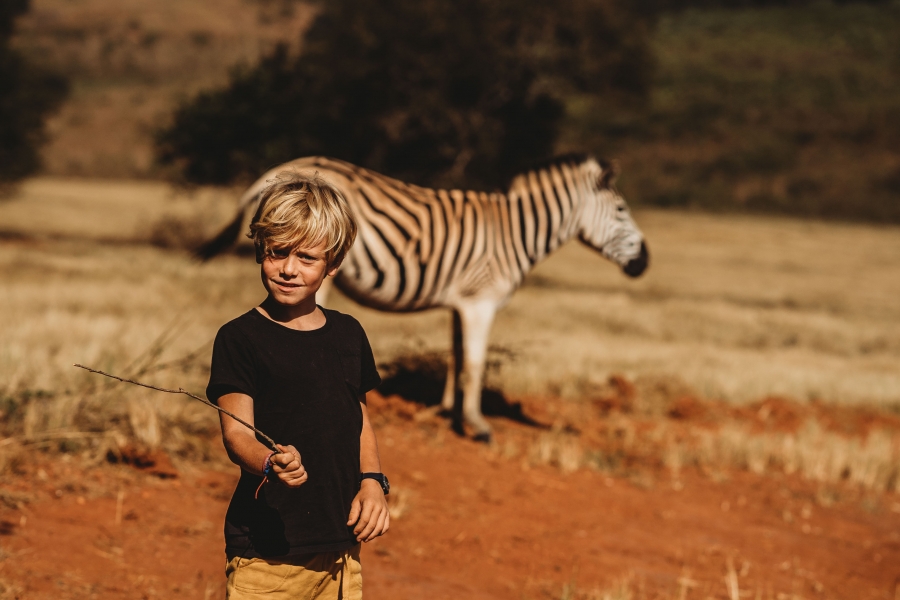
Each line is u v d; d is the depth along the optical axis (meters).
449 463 7.51
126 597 4.38
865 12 108.06
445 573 5.44
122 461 6.06
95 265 19.98
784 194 68.25
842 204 66.50
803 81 85.94
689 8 119.00
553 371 11.48
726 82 85.50
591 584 5.57
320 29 30.88
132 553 4.89
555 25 23.77
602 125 76.31
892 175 69.56
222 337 2.73
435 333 13.40
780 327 20.42
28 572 4.39
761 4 119.06
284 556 2.69
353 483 2.82
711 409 11.16
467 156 24.34
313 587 2.76
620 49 25.08
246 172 27.72
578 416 10.00
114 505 5.45
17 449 5.68
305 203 2.65
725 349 16.83
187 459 6.38
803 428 10.70
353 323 2.95
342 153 24.83
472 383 8.18
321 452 2.73
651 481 8.01
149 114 89.00
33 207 43.72
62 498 5.38
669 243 45.56
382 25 23.09
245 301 16.22
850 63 91.00
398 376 9.35
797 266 39.00
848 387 13.27
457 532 6.11
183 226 31.22
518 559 5.84
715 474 8.50
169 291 16.34
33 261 19.75
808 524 7.49
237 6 135.00
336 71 24.22
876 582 6.30
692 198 67.31
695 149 74.12
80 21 120.75
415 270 7.76
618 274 32.56
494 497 6.90
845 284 33.88
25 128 27.23
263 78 26.64
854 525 7.64
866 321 23.48
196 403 7.22
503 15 23.48
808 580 6.17
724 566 6.22
